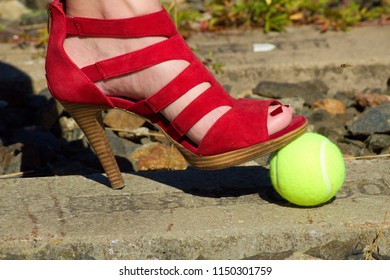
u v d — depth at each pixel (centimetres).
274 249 365
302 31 714
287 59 631
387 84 623
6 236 362
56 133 566
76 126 567
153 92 377
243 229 363
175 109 375
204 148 372
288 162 364
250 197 397
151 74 373
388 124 516
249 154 369
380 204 385
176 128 378
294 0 734
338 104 575
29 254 362
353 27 724
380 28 718
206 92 373
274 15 728
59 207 392
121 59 374
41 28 758
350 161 442
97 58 381
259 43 677
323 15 738
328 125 548
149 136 537
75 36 381
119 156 498
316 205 383
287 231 364
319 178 360
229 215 377
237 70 618
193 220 373
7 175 477
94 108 391
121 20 369
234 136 366
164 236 361
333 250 367
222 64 619
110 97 388
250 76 620
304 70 621
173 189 409
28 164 492
